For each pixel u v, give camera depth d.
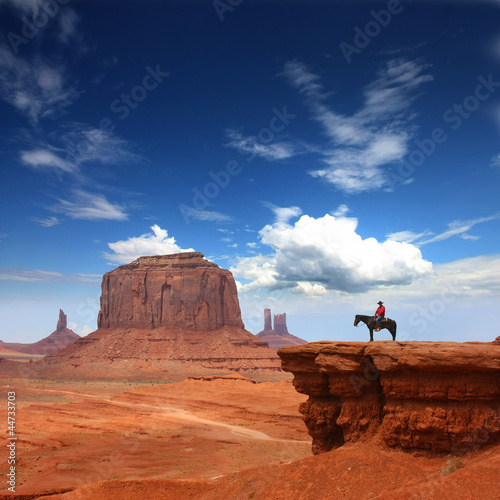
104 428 71.38
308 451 56.66
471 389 20.98
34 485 38.62
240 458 52.75
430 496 17.00
